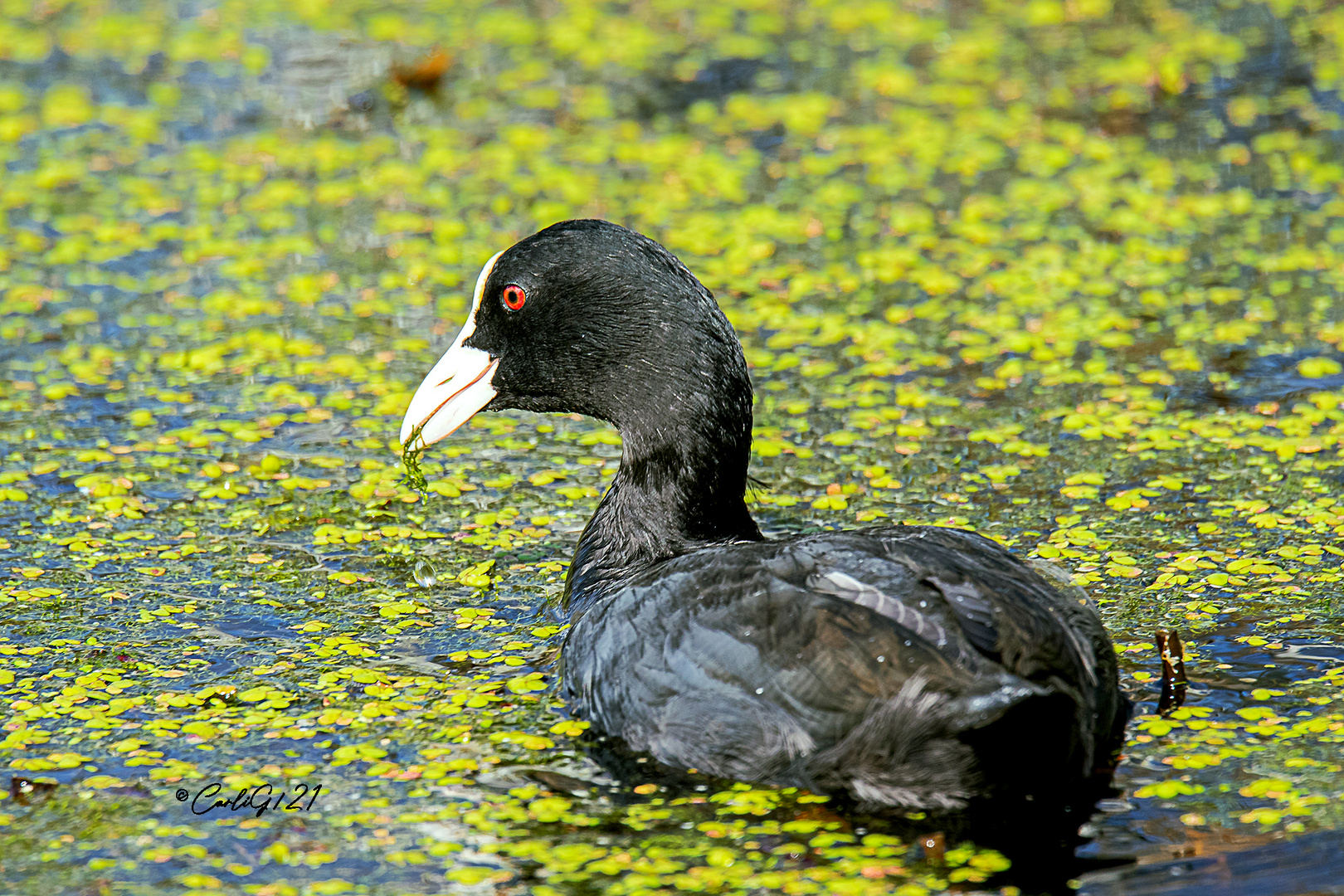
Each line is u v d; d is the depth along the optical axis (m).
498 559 11.06
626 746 8.45
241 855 7.69
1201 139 18.72
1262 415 12.93
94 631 10.05
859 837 7.66
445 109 19.88
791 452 12.60
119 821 7.97
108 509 11.67
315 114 19.58
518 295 10.04
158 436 12.84
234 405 13.38
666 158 18.39
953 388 13.61
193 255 16.12
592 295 9.86
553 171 17.98
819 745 7.77
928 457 12.47
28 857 7.68
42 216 16.98
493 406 10.33
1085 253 16.09
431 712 9.02
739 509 10.05
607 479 12.31
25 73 20.70
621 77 20.83
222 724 8.91
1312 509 11.37
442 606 10.39
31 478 12.14
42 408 13.27
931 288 15.41
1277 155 18.19
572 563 10.41
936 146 18.67
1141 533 11.18
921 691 7.44
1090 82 20.45
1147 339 14.34
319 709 9.09
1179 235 16.42
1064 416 13.04
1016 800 7.72
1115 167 18.05
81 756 8.58
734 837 7.70
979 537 8.84
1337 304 14.84
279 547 11.20
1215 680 9.17
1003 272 15.70
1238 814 7.77
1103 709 8.13
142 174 17.98
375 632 10.05
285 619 10.23
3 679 9.45
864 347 14.37
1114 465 12.22
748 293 15.41
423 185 17.75
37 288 15.45
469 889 7.38
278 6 23.33
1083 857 7.47
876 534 8.61
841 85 20.55
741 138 19.05
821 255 16.17
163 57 21.27
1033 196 17.42
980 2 23.64
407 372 13.96
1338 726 8.58
